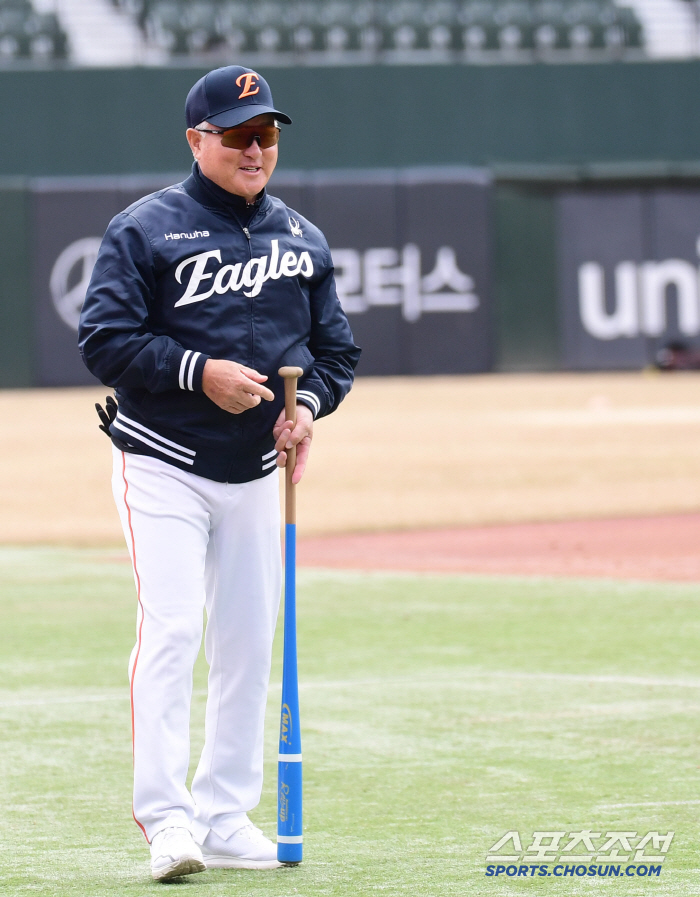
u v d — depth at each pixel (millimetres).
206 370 11375
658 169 107875
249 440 11859
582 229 105375
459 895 11000
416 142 109562
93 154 106688
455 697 19297
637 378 102750
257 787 12359
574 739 16797
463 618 26078
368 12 112375
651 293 105938
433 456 58500
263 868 11836
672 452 58500
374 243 103125
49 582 31438
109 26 111062
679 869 11750
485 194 104000
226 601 12195
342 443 63875
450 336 103875
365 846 12477
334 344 12688
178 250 11672
